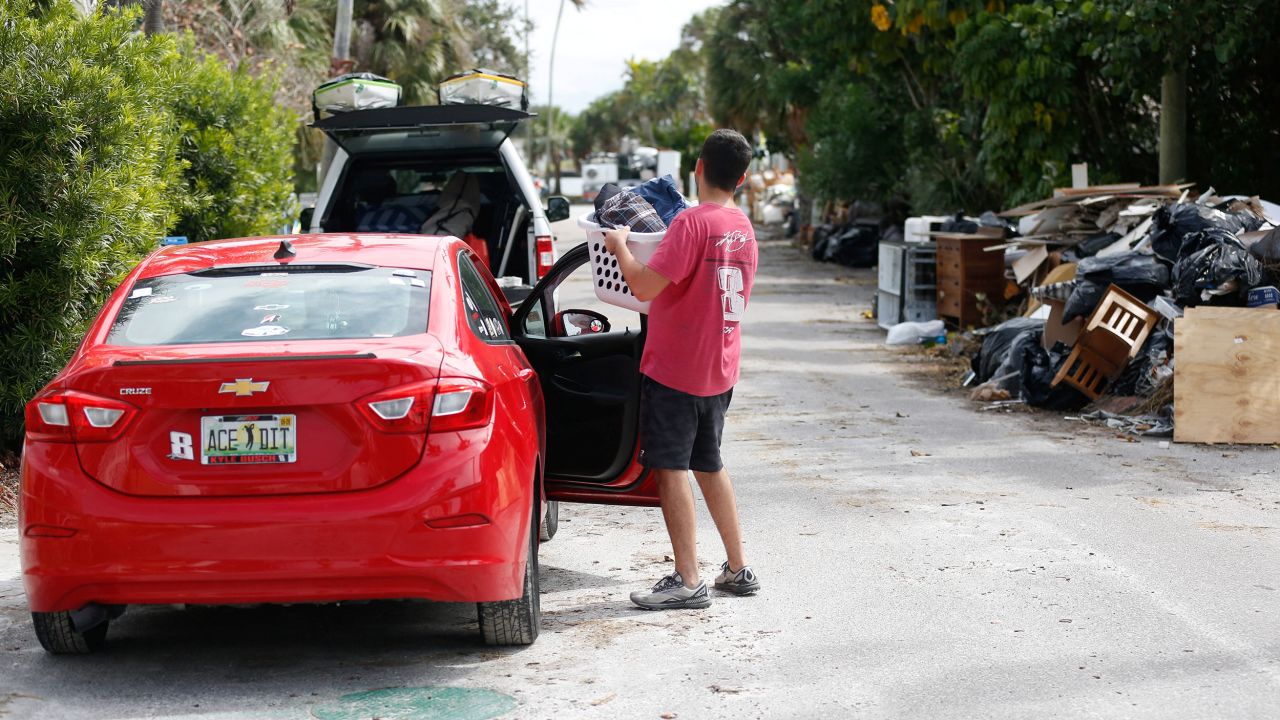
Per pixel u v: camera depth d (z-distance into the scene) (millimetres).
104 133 7719
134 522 4184
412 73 33125
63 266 7535
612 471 5656
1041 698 4234
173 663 4723
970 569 5871
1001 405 10789
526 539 4566
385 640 4996
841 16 25047
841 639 4898
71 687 4449
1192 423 9070
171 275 4977
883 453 8812
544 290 6051
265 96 12656
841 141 30516
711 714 4125
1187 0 14578
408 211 10805
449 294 4891
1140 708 4133
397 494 4230
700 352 5223
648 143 122500
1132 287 10148
